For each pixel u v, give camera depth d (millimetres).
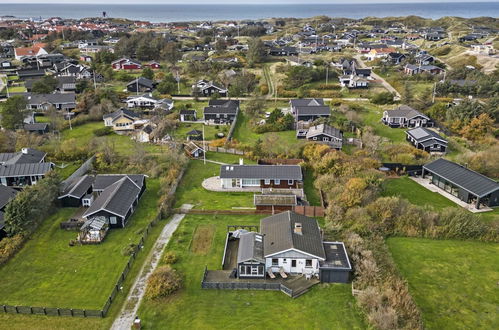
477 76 123000
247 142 83688
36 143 76688
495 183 57250
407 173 68688
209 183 65375
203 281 40906
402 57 156125
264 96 119688
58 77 126562
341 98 116062
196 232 51094
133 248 46531
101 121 98375
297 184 62969
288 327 35719
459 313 37500
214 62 150625
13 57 176875
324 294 39906
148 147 80625
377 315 35031
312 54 172875
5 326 35844
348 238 46469
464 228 49625
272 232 45812
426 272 43188
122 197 54375
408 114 91688
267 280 41750
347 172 61875
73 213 55531
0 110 98062
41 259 45438
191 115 98125
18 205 48594
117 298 39375
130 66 148000
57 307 38219
